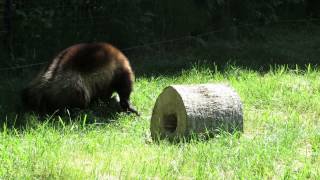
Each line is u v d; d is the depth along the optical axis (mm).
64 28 16250
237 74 14938
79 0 16469
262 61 16719
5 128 9938
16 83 13781
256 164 8227
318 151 8922
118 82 12297
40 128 10227
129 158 8648
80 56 11891
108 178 7738
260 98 12648
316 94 12727
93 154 8883
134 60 16812
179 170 8078
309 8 23516
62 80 11641
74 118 11523
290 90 13188
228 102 9852
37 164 8203
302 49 18828
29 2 15648
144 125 11172
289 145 9117
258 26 21266
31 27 15625
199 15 19078
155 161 8477
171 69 15672
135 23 17375
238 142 9336
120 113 12203
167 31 18406
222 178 7746
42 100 11711
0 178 7621
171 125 10234
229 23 19656
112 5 17062
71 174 7781
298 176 7723
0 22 15180
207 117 9641
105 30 17016
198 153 8711
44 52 15805
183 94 9727
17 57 15453
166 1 18328
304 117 11367
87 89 11859
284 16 22531
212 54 17344
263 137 9578
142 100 12805
